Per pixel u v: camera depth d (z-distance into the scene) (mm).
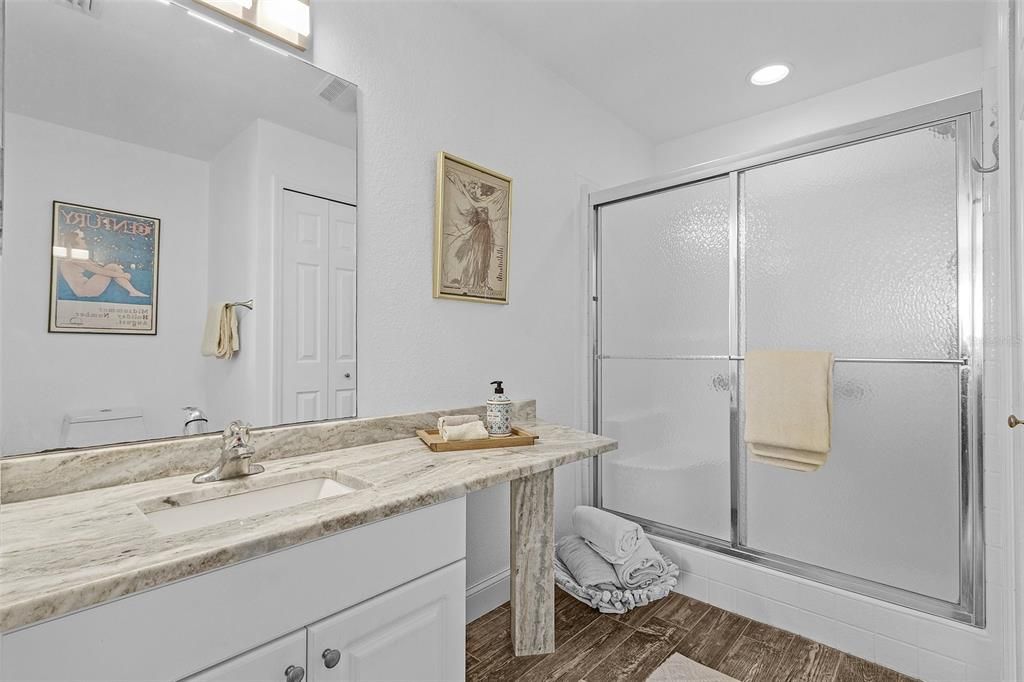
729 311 2113
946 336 1632
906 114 1692
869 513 1780
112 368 1157
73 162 1105
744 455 2084
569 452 1530
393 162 1740
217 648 804
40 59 1064
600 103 2715
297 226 1479
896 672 1663
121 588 691
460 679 1229
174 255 1249
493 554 2100
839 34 2094
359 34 1649
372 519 998
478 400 2062
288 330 1459
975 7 1905
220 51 1335
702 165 2193
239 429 1229
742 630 1912
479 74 2057
